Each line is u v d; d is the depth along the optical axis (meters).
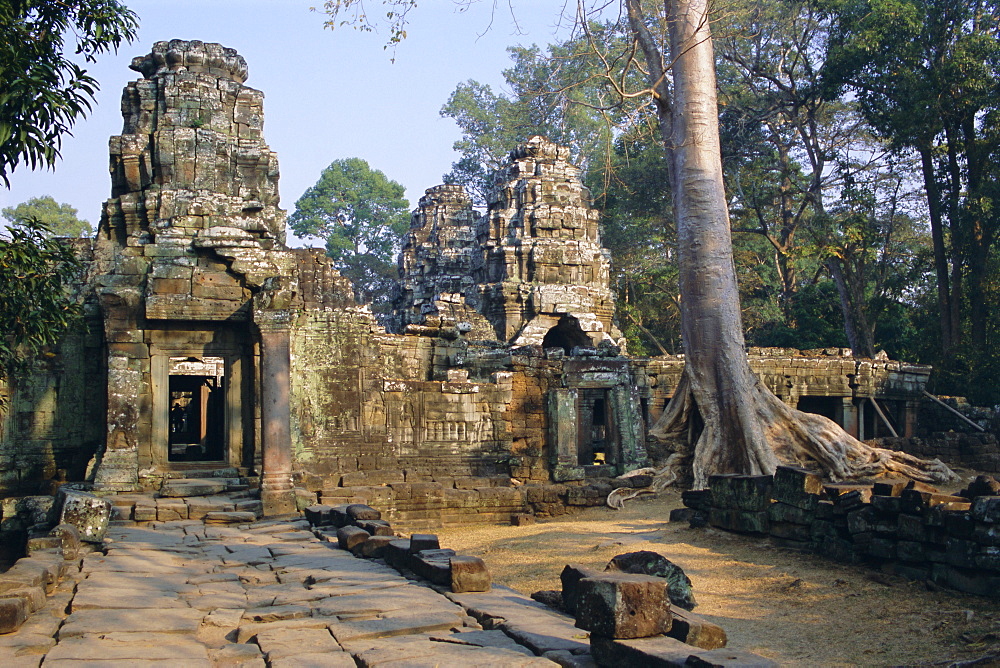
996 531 10.38
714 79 22.22
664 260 57.00
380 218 89.31
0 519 15.30
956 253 39.00
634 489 24.47
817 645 9.42
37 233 14.51
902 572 11.91
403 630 7.92
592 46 19.08
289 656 7.11
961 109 37.56
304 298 29.36
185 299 20.03
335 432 23.52
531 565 14.73
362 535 12.87
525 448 26.03
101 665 6.77
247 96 23.14
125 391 19.48
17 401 20.73
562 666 6.72
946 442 30.81
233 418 20.70
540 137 44.78
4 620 7.63
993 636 8.96
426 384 24.95
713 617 10.74
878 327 48.06
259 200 22.41
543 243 42.38
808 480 14.12
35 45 12.48
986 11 38.62
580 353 28.56
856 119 46.88
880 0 36.62
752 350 33.72
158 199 21.08
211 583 10.39
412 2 16.41
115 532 14.72
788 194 46.53
